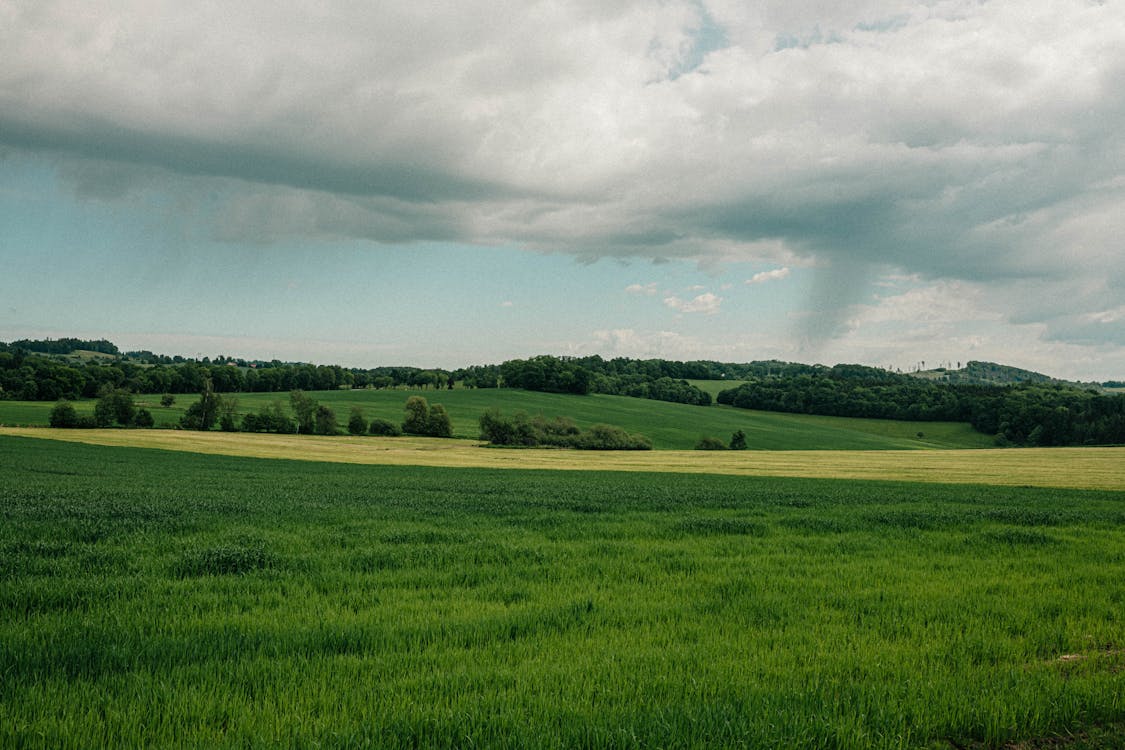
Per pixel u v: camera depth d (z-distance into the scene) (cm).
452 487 3628
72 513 2094
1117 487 4578
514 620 923
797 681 714
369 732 560
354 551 1439
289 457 7544
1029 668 771
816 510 2462
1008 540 1759
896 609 1026
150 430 10419
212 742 548
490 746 541
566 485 3919
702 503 2698
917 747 581
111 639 797
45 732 545
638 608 1012
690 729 579
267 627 875
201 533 1692
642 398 18138
